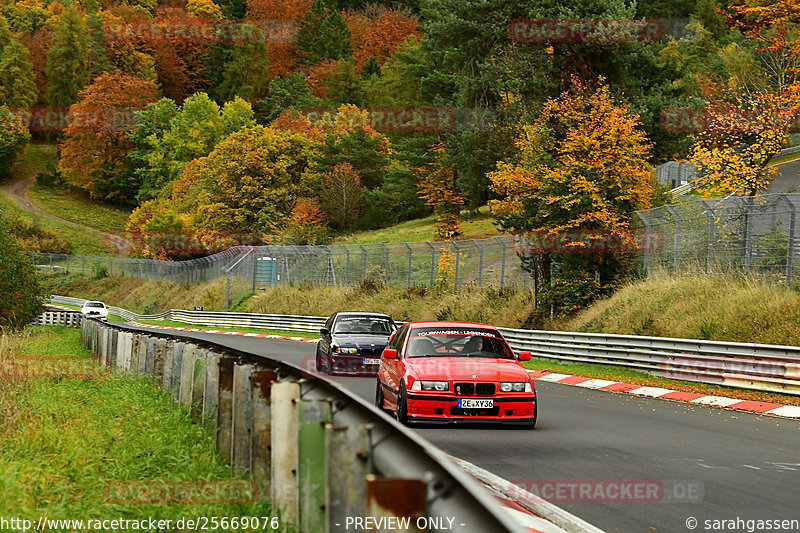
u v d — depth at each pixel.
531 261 125.00
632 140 113.44
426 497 13.89
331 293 188.25
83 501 24.58
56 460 30.48
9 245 147.62
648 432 48.69
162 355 57.09
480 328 54.31
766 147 114.94
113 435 37.00
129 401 48.44
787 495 31.56
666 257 112.69
